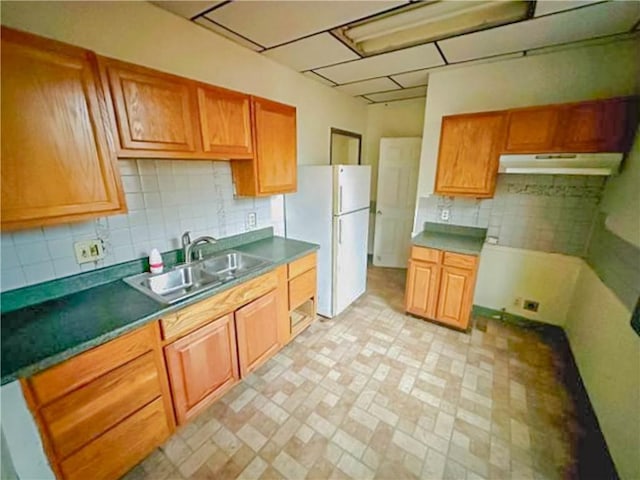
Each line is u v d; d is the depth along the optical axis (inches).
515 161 89.6
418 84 125.9
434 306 108.3
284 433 65.9
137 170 68.4
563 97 91.4
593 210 93.7
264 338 82.6
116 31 60.1
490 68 99.7
